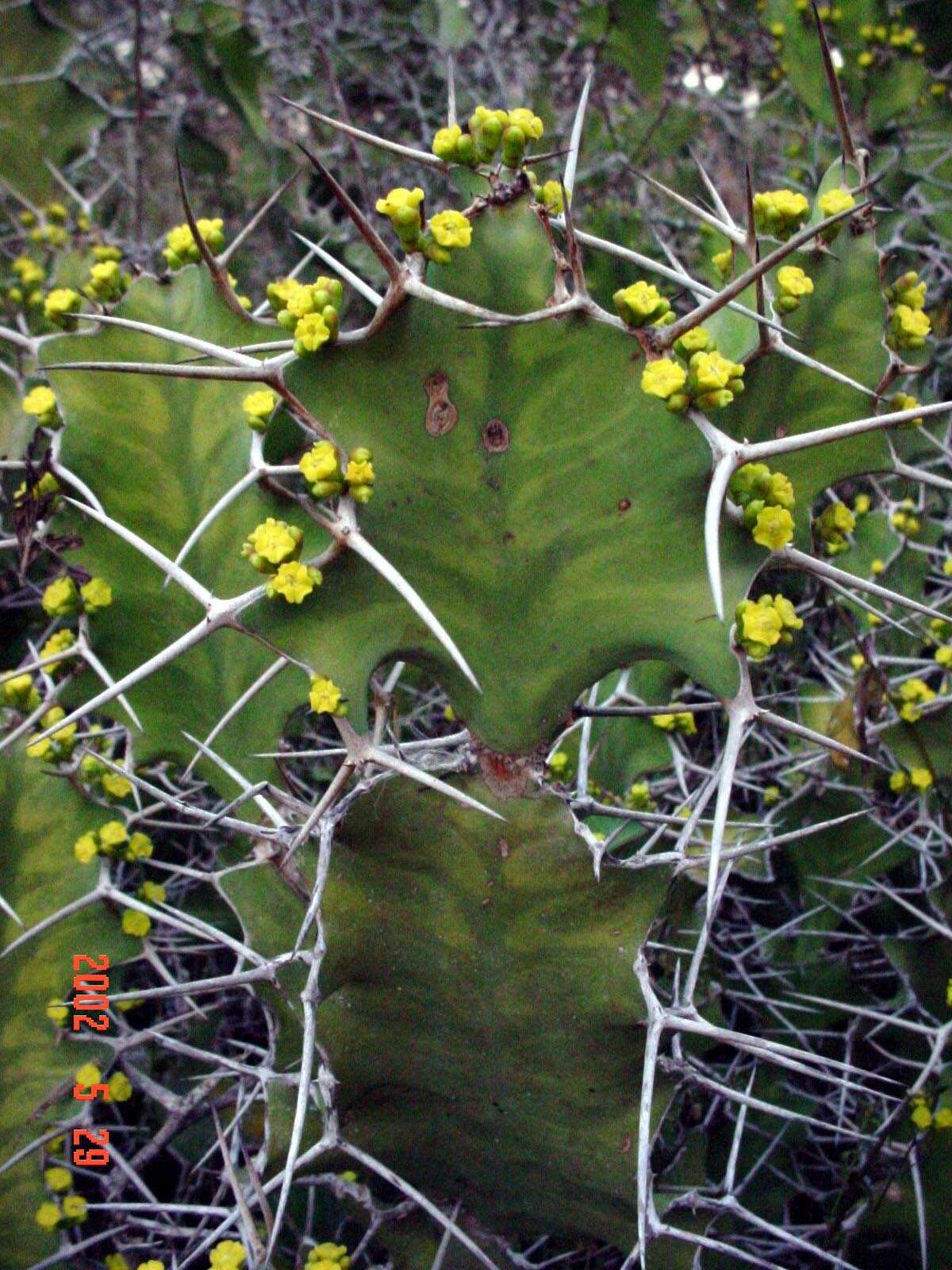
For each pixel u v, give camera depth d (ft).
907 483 1.44
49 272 1.91
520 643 0.81
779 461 0.91
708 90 2.65
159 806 1.10
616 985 0.84
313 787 1.56
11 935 1.07
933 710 1.23
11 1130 1.07
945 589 1.66
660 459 0.75
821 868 1.39
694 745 1.63
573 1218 1.01
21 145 2.03
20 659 1.67
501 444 0.78
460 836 0.83
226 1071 1.13
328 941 0.85
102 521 0.84
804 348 0.90
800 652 1.57
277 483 0.80
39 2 1.99
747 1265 1.17
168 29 2.48
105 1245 1.23
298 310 0.75
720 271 0.99
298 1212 1.22
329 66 2.11
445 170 0.83
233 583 0.97
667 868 0.83
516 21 2.58
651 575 0.77
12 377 1.42
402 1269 1.06
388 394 0.77
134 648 1.03
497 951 0.86
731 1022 1.36
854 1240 1.19
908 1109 1.15
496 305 0.76
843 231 0.91
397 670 1.03
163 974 1.10
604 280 2.01
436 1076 0.94
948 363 1.86
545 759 0.84
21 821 1.08
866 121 2.07
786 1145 1.28
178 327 1.02
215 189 2.49
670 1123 1.12
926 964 1.21
